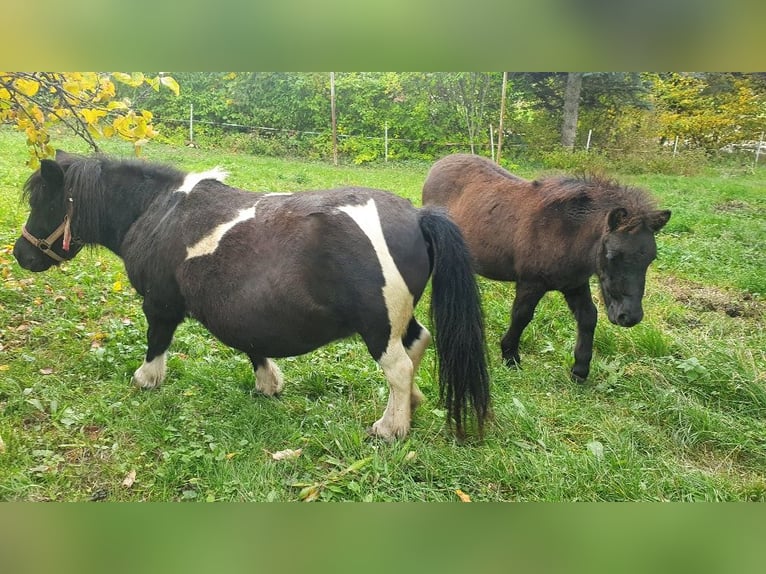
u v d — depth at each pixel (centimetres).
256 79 1997
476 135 1950
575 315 477
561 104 2014
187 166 1285
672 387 455
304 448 355
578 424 409
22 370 402
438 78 2012
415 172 1662
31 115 430
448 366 338
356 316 331
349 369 454
